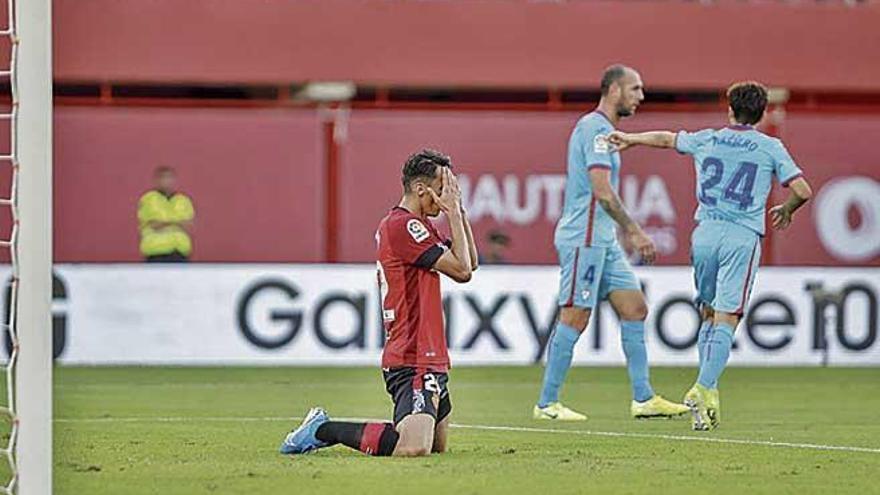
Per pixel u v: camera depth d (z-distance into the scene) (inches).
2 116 1309.1
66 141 3075.8
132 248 3097.9
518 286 2709.2
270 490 1151.6
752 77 3334.2
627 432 1625.2
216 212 3127.5
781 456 1414.9
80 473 1254.3
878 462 1382.9
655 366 2711.6
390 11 3272.6
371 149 3169.3
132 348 2689.5
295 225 3152.1
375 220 3174.2
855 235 3230.8
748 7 3326.8
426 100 3363.7
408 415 1326.3
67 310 2682.1
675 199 3191.4
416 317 1321.4
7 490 1105.4
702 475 1263.5
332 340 2701.8
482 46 3292.3
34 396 1083.9
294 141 3144.7
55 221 3073.3
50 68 1098.7
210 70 3228.3
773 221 1647.4
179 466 1291.8
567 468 1285.7
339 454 1357.0
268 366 2689.5
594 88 3312.0
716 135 1643.7
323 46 3260.3
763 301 2751.0
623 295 1782.7
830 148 3225.9
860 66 3348.9
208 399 2092.8
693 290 2716.5
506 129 3198.8
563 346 1765.5
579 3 3299.7
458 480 1197.7
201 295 2696.9
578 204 1754.4
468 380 2433.6
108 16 3189.0
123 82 3196.4
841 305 2768.2
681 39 3319.4
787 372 2632.9
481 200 3193.9
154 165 3102.9
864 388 2347.4
